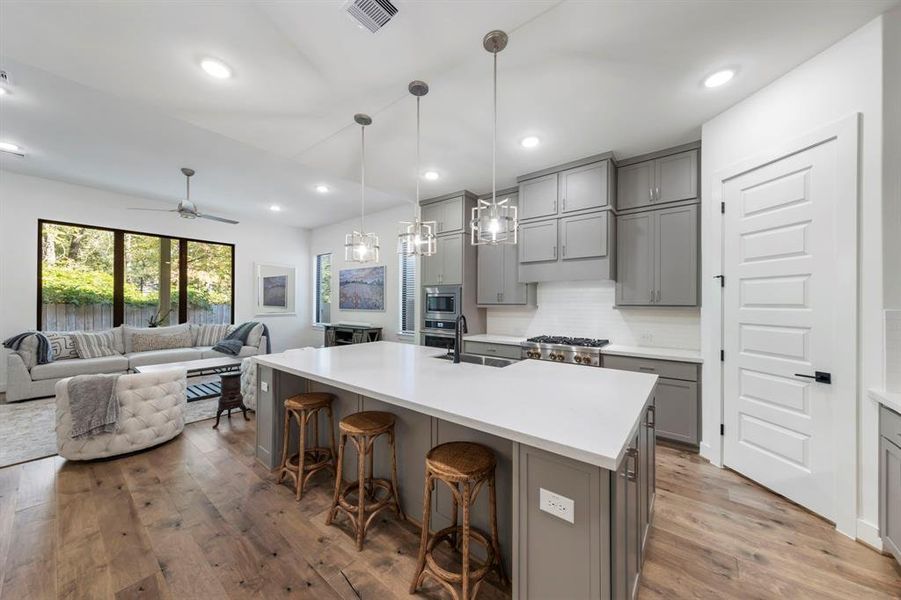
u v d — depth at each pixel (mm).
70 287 4973
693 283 3066
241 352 5762
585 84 2283
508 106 2537
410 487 2074
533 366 2361
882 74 1760
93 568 1657
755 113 2385
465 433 1819
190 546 1813
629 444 1216
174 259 5980
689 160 3098
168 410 3102
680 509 2148
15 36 1839
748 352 2473
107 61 2041
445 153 3330
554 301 4230
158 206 5707
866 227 1843
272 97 2402
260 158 3904
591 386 1843
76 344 4707
